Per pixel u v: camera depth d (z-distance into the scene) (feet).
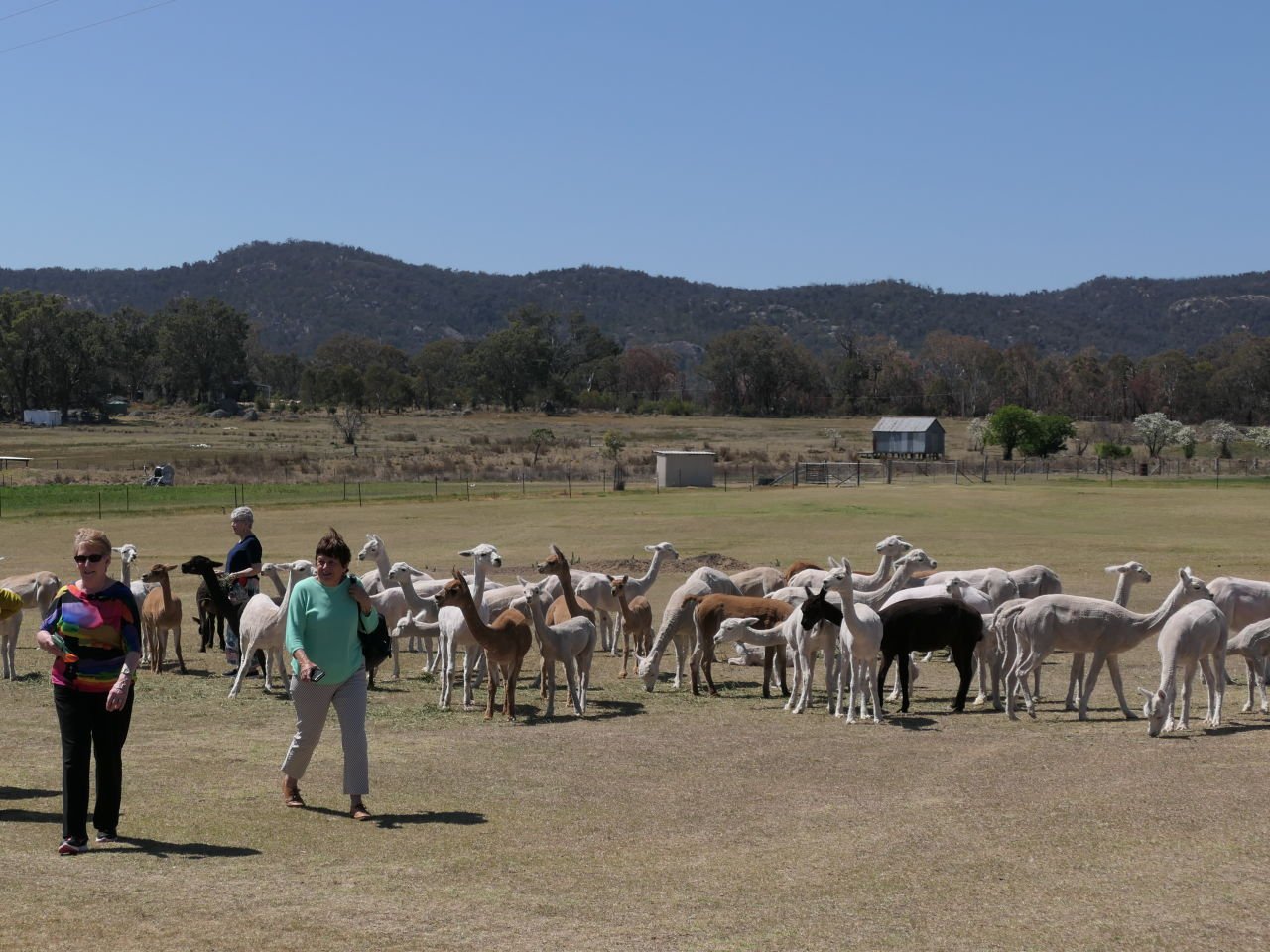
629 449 389.39
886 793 34.94
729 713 48.62
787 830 31.14
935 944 22.95
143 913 23.91
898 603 48.42
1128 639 46.16
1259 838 29.50
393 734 44.11
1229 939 23.16
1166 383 648.79
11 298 569.64
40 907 24.11
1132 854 28.53
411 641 68.39
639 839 30.35
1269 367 623.36
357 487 219.41
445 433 469.16
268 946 22.30
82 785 28.48
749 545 125.70
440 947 22.47
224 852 28.71
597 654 65.77
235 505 178.09
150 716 47.29
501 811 33.09
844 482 250.37
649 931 23.50
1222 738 41.83
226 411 631.56
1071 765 38.06
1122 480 256.93
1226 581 54.13
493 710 47.52
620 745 42.09
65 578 98.17
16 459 275.39
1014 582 61.87
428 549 121.60
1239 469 301.63
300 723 32.83
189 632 72.84
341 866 27.71
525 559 112.16
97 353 579.89
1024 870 27.50
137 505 178.09
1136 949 22.71
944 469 294.87
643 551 119.44
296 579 52.54
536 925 23.79
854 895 25.81
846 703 51.13
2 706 48.96
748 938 23.18
